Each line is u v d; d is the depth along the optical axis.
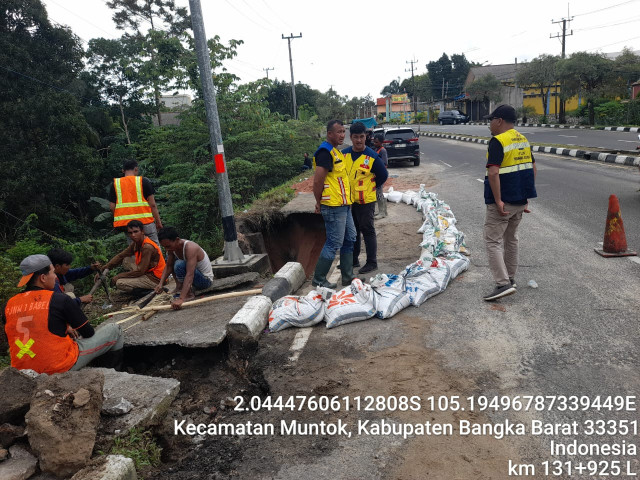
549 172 13.65
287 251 10.06
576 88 34.41
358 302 4.72
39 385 2.85
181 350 4.50
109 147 26.17
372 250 6.29
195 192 11.91
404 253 7.04
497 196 4.57
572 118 39.28
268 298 5.02
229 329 4.34
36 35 21.55
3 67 19.48
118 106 28.64
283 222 10.15
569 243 6.74
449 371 3.69
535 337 4.09
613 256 5.98
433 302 5.02
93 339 3.91
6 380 2.95
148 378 3.55
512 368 3.65
